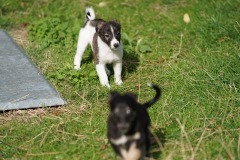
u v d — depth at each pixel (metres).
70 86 10.59
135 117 6.80
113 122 6.82
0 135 8.84
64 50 12.30
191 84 10.03
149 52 12.17
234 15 13.24
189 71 10.59
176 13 14.22
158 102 9.55
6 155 8.25
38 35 12.90
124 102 6.73
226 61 10.70
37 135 8.73
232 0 14.04
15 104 9.62
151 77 10.83
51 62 11.62
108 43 10.34
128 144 6.86
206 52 11.53
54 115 9.48
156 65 11.48
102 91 10.20
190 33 12.96
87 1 15.09
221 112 9.09
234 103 9.31
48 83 10.45
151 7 14.66
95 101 9.91
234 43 11.91
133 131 6.79
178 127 8.71
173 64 11.22
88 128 8.91
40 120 9.30
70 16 14.27
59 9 14.73
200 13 13.87
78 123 9.14
